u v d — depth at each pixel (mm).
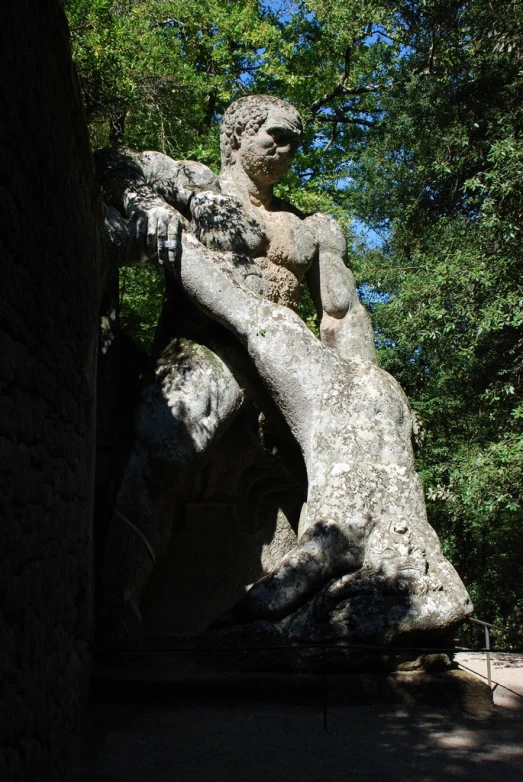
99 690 5707
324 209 14758
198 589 7594
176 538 7656
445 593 6105
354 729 5254
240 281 7273
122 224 7141
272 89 16766
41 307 3770
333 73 18328
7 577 3092
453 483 11914
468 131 12664
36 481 3666
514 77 12156
